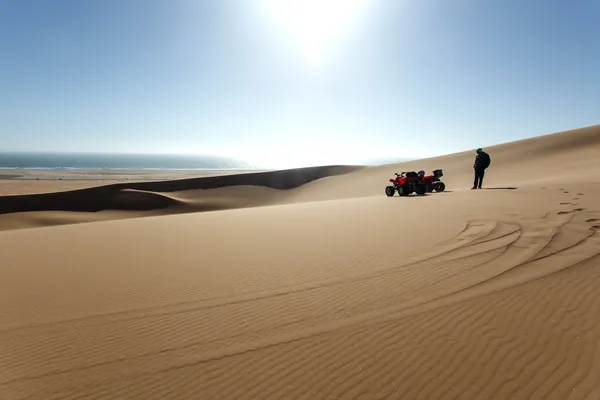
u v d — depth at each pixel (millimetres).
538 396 3000
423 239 8117
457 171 45688
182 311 5168
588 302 4406
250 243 9102
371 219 11516
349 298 5207
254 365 3744
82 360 4043
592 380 3102
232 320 4793
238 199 54406
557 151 44344
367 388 3281
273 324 4605
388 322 4398
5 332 4793
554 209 10320
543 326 3988
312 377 3494
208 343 4246
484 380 3242
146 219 15617
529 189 16047
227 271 6832
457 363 3502
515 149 50031
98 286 6359
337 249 7895
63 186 73250
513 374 3281
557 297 4609
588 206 10312
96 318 5082
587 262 5711
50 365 3984
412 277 5797
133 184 55719
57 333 4703
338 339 4121
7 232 14008
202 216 15367
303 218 12758
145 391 3436
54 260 8312
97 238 10938
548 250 6488
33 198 42625
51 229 13719
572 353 3479
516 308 4430
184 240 9938
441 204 13562
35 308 5523
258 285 6004
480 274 5648
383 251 7418
